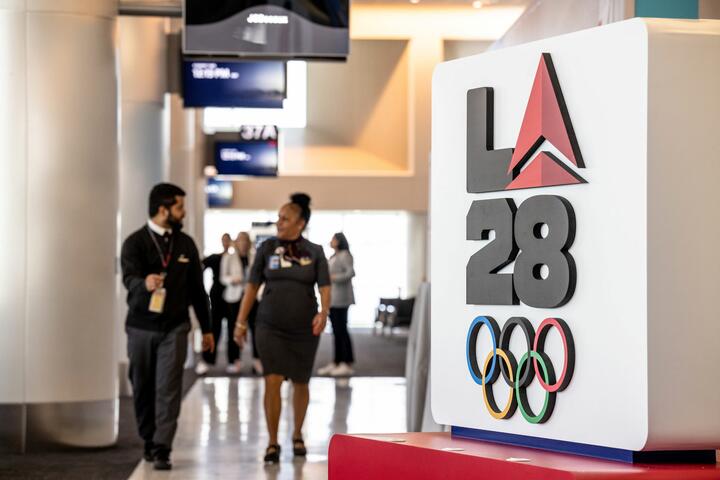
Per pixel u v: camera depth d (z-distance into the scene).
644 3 5.81
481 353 2.85
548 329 2.67
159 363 7.41
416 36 25.42
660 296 2.46
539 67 2.69
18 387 8.34
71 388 8.39
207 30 9.12
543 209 2.67
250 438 8.81
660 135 2.47
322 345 21.14
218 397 11.82
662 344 2.46
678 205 2.48
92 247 8.52
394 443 2.87
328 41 9.23
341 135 28.14
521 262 2.73
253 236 27.89
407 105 26.72
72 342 8.41
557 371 2.65
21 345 8.35
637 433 2.48
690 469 2.47
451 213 2.94
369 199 27.19
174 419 7.39
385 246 32.78
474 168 2.85
